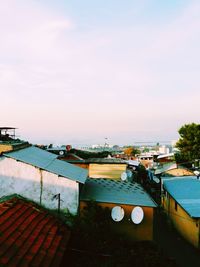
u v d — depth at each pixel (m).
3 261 7.68
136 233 15.25
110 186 19.08
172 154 63.62
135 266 11.81
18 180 12.95
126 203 15.20
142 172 42.16
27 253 8.62
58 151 43.66
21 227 10.20
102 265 11.18
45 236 10.30
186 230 18.30
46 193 13.06
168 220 23.11
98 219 14.34
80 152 56.25
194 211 16.78
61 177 13.16
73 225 12.86
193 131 51.44
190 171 36.19
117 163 28.31
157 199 31.94
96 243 12.89
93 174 28.58
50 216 12.55
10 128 19.44
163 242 17.97
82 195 15.71
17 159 12.91
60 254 9.44
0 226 9.55
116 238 14.42
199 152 50.50
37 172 13.08
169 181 26.64
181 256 15.20
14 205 11.86
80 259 11.43
